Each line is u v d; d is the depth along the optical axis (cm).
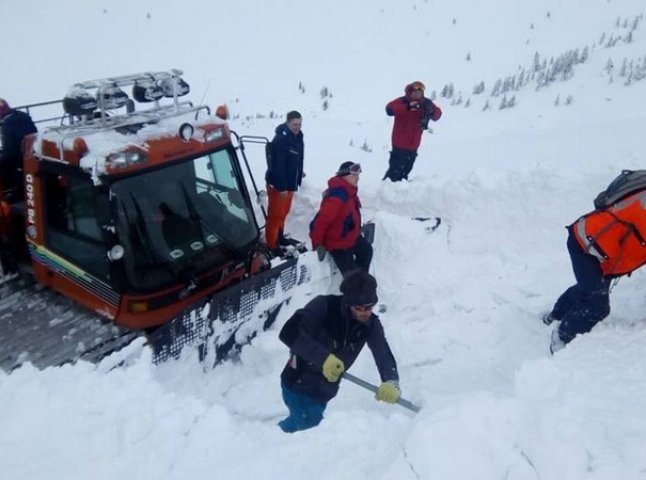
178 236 573
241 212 634
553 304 574
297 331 383
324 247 673
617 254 449
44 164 560
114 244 525
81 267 568
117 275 534
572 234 472
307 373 412
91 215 542
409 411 472
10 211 639
